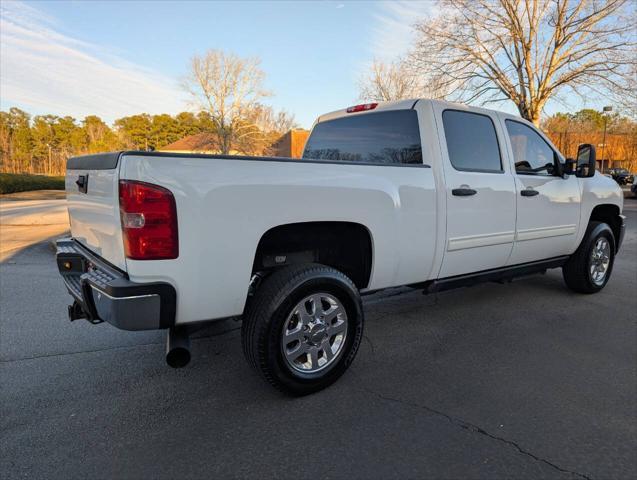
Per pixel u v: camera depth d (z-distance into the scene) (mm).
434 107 3633
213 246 2436
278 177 2652
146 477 2164
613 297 5289
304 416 2701
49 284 5844
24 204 18750
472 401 2875
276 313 2676
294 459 2295
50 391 3010
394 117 3865
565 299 5195
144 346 3793
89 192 2850
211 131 46969
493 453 2342
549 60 20219
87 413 2736
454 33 20766
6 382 3133
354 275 3354
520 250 4336
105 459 2297
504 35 20234
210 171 2412
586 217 5027
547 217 4520
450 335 4047
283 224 2699
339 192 2896
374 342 3881
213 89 44750
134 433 2527
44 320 4430
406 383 3121
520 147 4363
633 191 24344
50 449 2375
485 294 5422
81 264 3197
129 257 2293
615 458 2307
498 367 3379
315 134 4801
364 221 3051
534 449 2377
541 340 3924
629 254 8266
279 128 58938
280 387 2805
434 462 2268
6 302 5031
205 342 3902
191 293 2414
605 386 3080
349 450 2365
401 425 2602
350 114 4348
